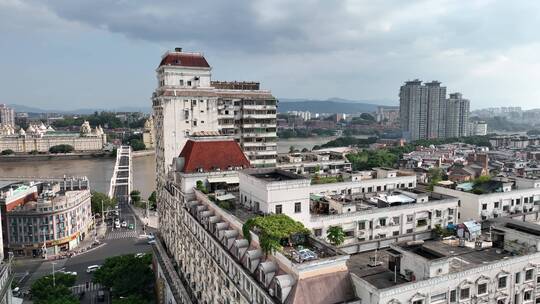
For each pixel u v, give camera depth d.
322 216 87.75
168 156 140.12
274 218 64.50
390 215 94.81
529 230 71.25
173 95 139.62
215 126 147.75
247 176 82.12
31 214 182.12
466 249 70.06
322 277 53.41
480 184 119.69
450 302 56.03
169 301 111.06
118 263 126.75
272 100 175.12
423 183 160.38
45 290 114.50
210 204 87.62
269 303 54.03
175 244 118.00
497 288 60.38
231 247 70.75
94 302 130.62
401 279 58.34
